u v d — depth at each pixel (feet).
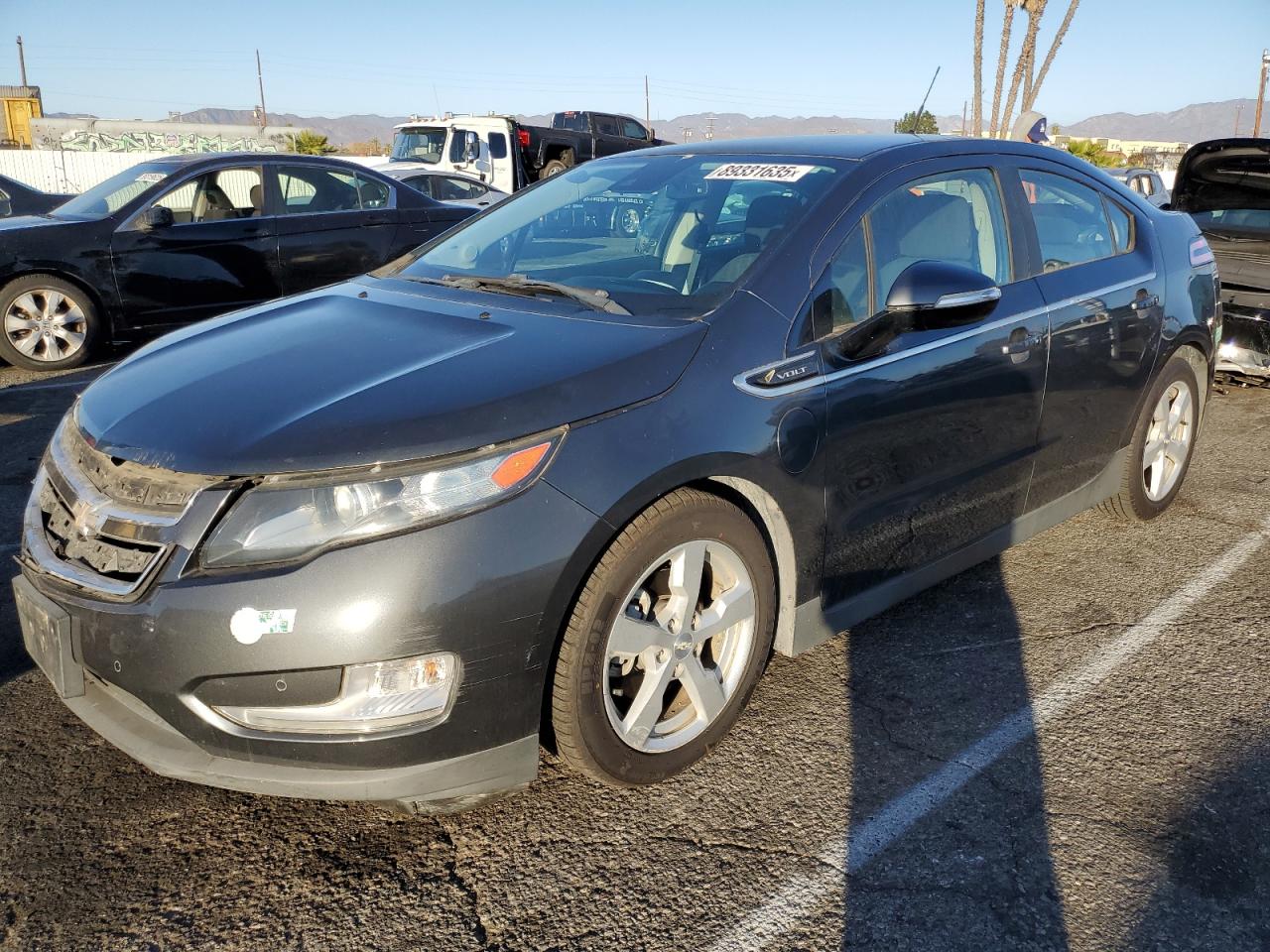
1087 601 12.03
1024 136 36.94
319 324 9.34
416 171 45.73
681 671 8.28
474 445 6.95
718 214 9.93
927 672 10.36
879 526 9.72
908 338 9.66
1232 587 12.40
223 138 109.09
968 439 10.43
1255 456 17.90
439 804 7.55
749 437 8.18
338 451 6.79
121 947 6.68
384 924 6.91
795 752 8.94
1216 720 9.48
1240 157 21.44
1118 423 12.85
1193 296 13.82
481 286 10.10
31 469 16.39
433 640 6.77
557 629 7.25
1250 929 6.89
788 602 9.10
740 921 6.94
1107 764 8.79
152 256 24.00
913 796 8.31
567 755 7.84
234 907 7.05
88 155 88.38
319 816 8.06
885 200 9.93
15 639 10.83
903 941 6.77
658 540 7.69
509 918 6.97
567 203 11.53
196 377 8.23
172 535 6.79
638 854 7.62
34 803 8.14
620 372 7.73
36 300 23.29
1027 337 10.89
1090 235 12.54
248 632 6.59
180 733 6.98
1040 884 7.32
